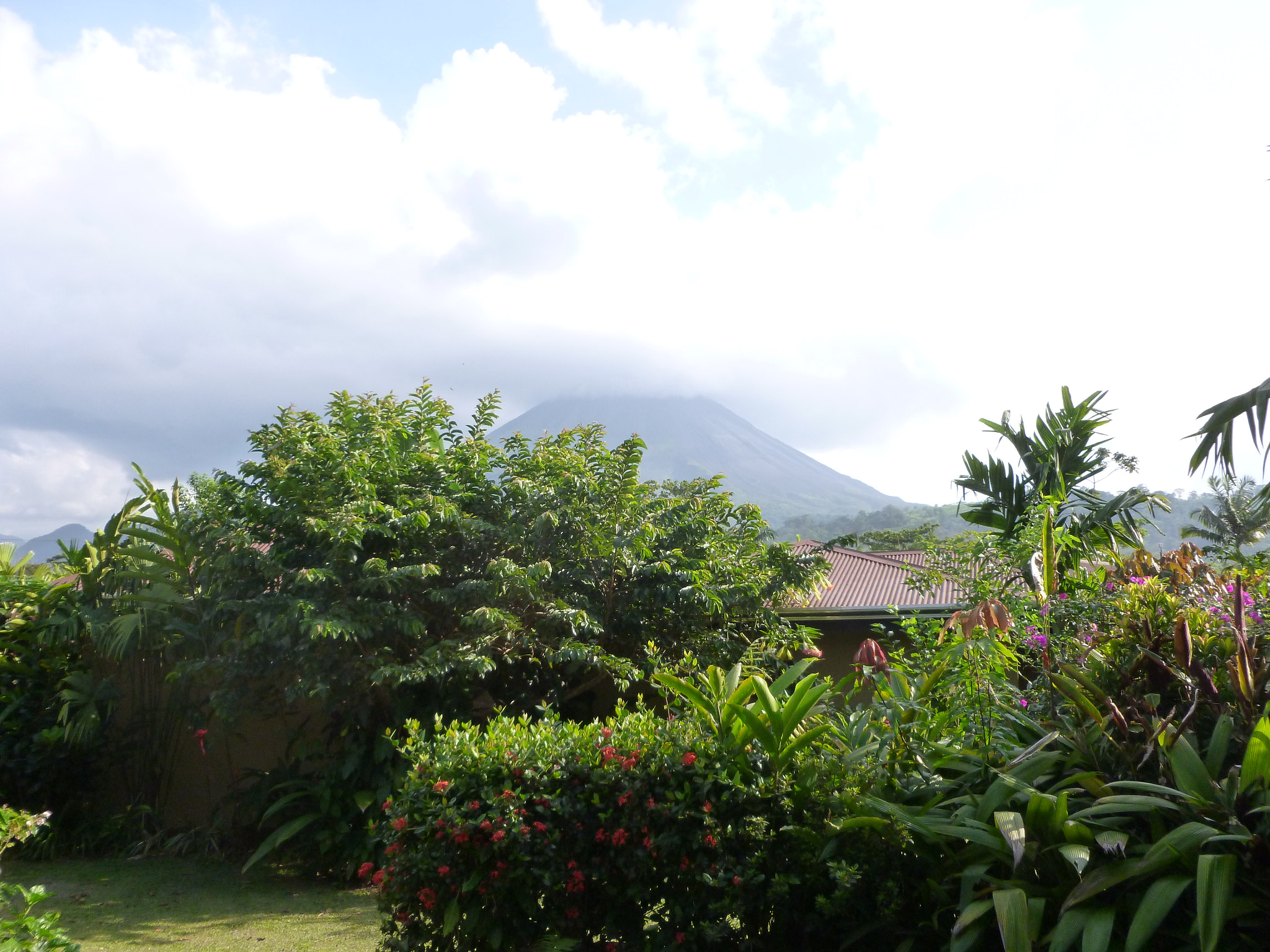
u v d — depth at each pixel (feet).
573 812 13.24
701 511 29.25
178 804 30.27
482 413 28.89
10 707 27.96
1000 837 10.81
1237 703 11.74
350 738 25.73
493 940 13.03
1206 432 16.93
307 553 25.70
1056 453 25.21
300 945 18.83
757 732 13.14
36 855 27.20
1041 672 13.76
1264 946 9.29
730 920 12.42
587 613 26.09
